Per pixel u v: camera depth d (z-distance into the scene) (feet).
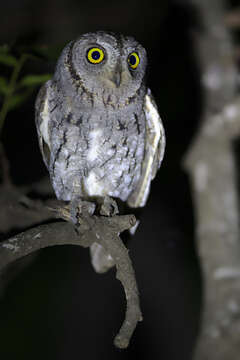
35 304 23.66
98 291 24.35
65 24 20.29
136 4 20.70
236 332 12.28
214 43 16.85
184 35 20.38
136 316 8.40
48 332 23.52
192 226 23.00
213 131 15.21
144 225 23.31
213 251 13.80
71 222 8.84
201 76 16.76
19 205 12.78
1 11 19.53
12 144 20.20
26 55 12.62
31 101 19.51
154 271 23.44
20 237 8.65
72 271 24.27
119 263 8.57
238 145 19.58
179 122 20.56
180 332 22.99
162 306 23.34
